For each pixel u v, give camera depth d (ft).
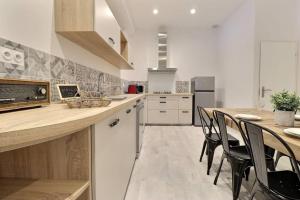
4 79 2.83
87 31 4.99
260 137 3.66
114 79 12.15
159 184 6.77
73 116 2.48
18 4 3.78
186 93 17.93
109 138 3.72
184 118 17.67
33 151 2.80
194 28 18.98
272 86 12.96
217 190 6.39
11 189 2.59
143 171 7.78
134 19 16.40
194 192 6.27
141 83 19.45
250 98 13.12
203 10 14.79
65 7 4.98
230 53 16.15
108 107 3.76
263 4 12.62
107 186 3.58
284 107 4.78
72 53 5.99
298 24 12.75
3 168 2.82
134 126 8.12
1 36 3.38
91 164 2.86
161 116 17.72
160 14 15.37
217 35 19.03
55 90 4.99
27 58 4.01
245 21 13.66
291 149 3.21
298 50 12.91
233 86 15.64
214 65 19.19
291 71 13.00
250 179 7.11
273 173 4.46
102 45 6.51
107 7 6.22
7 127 1.72
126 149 5.97
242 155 5.70
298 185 3.96
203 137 13.21
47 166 2.80
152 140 12.40
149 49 19.30
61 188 2.60
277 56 12.89
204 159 9.12
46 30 4.66
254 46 12.75
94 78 8.05
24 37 3.94
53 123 1.96
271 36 12.80
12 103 2.98
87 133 2.74
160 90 19.51
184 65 19.29
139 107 9.60
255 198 5.77
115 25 7.61
